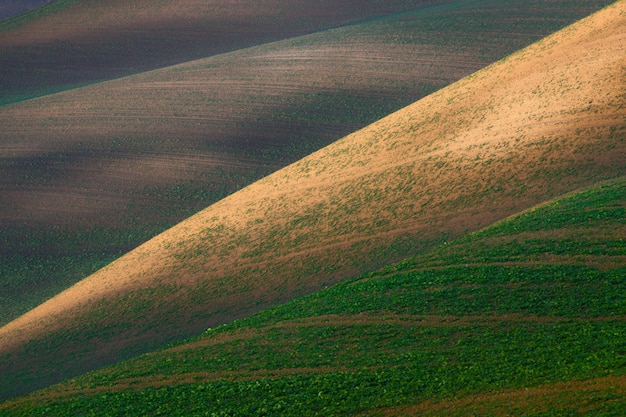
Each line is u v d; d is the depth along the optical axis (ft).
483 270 166.40
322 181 281.74
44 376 198.39
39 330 226.58
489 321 142.10
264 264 231.71
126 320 220.43
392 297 163.84
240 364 143.23
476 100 296.10
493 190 227.61
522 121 260.42
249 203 286.25
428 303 156.04
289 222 254.88
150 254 265.34
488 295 153.69
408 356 131.85
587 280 150.20
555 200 205.46
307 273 218.59
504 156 242.58
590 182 211.20
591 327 129.18
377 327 149.48
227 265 238.07
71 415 129.39
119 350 204.33
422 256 189.98
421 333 142.41
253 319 173.37
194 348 159.22
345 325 153.79
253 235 253.65
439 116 295.48
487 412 105.81
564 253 165.58
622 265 153.89
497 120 271.49
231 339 160.76
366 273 192.03
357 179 270.05
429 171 254.06
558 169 224.74
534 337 130.31
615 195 190.90
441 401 112.37
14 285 296.10
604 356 115.14
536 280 155.02
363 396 119.24
